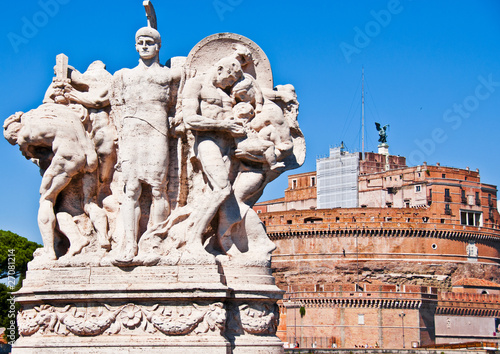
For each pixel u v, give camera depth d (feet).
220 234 43.80
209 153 43.24
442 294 261.03
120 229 43.93
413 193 310.45
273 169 44.01
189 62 45.52
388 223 291.79
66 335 42.29
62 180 44.34
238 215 44.14
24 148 45.70
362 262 289.74
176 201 44.21
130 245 42.27
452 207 304.91
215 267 41.55
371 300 247.50
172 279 41.52
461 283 290.15
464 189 311.06
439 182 305.53
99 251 43.98
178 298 40.93
